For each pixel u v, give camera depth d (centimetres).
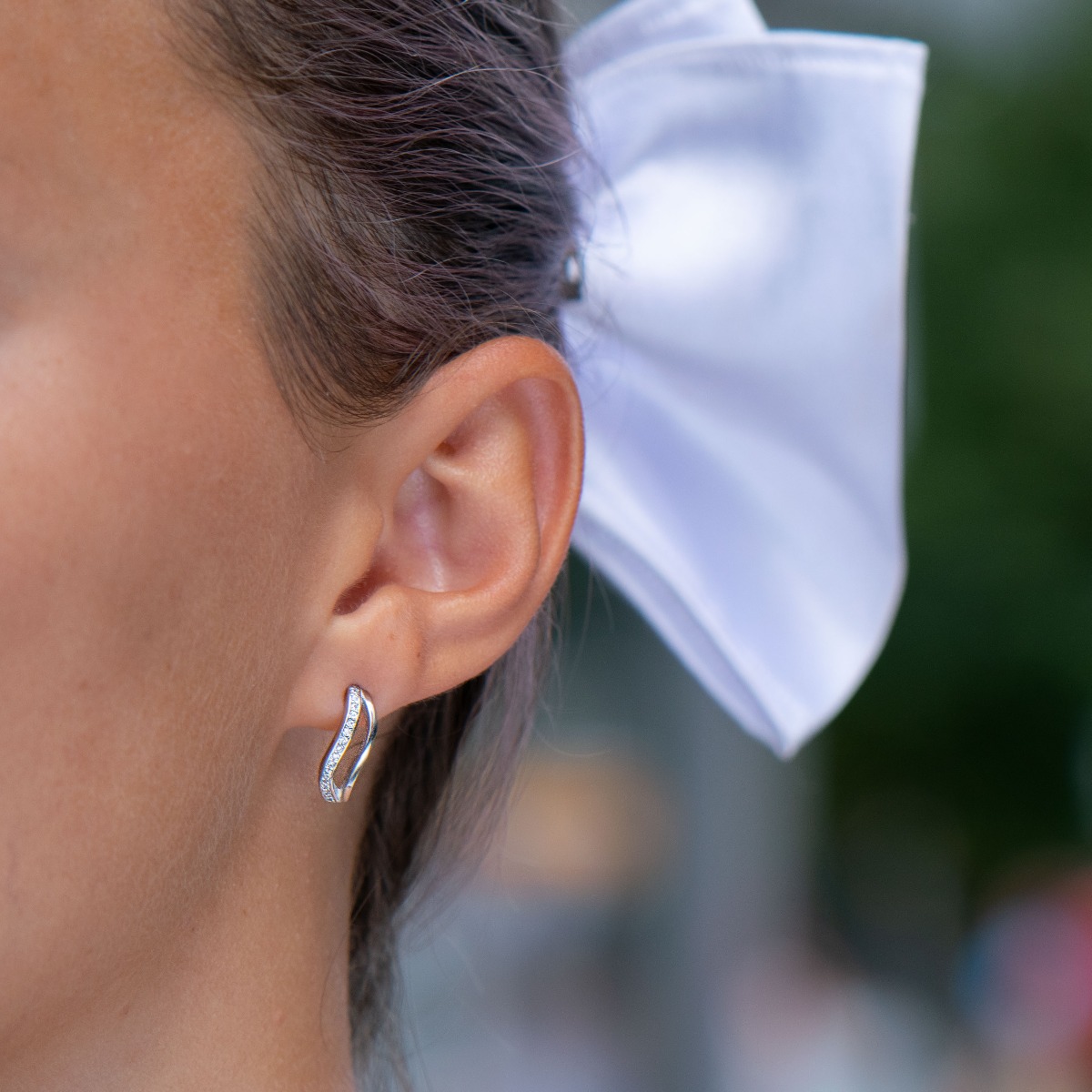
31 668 59
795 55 72
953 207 433
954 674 447
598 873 222
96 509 59
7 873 59
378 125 64
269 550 61
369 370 63
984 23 458
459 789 70
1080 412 420
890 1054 366
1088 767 459
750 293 73
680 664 214
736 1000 224
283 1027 64
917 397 423
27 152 59
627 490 74
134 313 60
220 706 61
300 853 64
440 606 63
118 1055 61
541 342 64
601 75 73
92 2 60
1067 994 350
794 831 252
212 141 61
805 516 74
